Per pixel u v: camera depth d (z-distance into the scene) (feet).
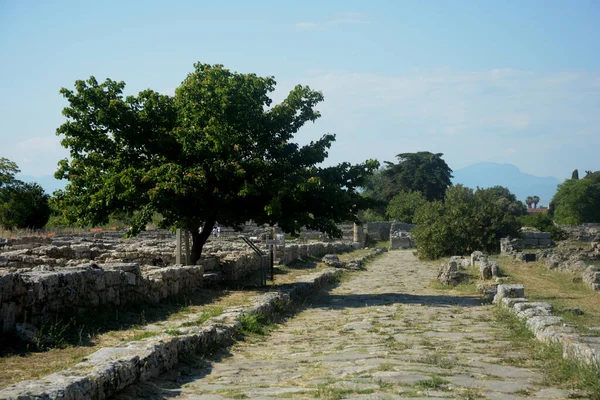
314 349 37.40
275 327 47.93
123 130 65.21
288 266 104.63
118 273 46.19
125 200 62.69
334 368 30.35
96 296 43.01
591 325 45.80
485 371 29.50
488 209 153.17
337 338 41.91
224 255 84.94
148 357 27.30
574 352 30.45
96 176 65.57
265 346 39.34
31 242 101.24
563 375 28.19
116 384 23.80
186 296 57.57
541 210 567.59
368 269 118.32
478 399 23.65
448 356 33.45
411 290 79.56
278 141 70.54
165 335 33.45
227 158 65.21
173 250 84.94
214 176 64.80
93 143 65.67
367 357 33.22
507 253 138.41
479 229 148.97
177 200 62.90
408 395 23.81
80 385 21.24
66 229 150.71
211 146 65.00
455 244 147.95
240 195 62.08
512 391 25.32
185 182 61.62
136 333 38.04
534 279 88.89
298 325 49.80
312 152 70.85
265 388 25.90
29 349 32.04
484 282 84.33
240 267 82.12
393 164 370.94
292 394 24.36
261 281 72.08
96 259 79.36
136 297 48.67
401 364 30.66
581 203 367.04
